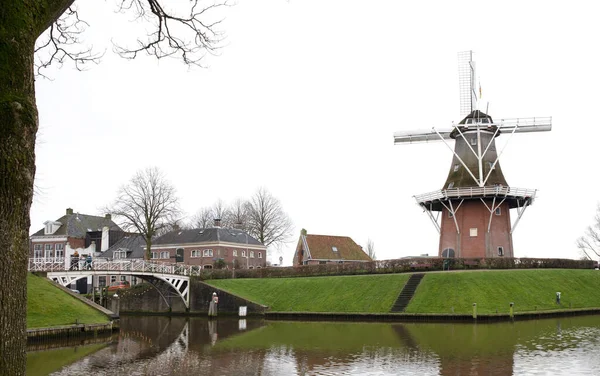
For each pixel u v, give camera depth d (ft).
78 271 142.51
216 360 78.13
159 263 188.24
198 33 29.14
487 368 66.90
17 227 17.16
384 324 124.06
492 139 172.55
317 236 256.52
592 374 62.64
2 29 16.89
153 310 182.39
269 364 73.77
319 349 86.07
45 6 18.24
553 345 84.38
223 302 164.96
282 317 150.71
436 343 88.89
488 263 157.38
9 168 16.79
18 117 16.79
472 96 180.24
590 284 152.35
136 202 192.54
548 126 172.86
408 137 188.03
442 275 146.30
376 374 65.16
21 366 17.10
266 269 187.11
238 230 262.47
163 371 70.33
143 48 29.50
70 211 266.77
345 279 160.76
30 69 17.61
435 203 174.70
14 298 16.97
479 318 122.62
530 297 137.28
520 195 162.61
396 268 167.02
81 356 83.66
